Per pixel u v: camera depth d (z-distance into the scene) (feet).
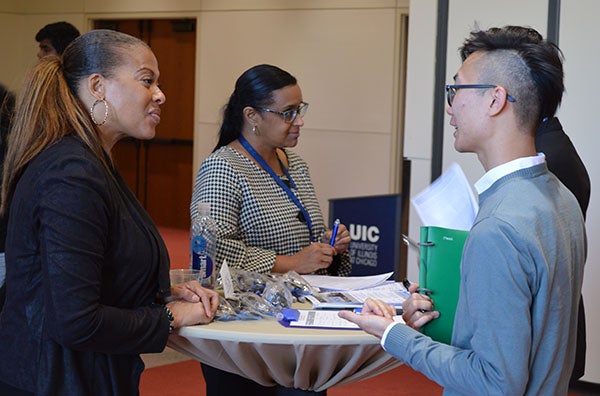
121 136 6.81
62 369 6.25
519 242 5.09
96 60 6.51
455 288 6.11
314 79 26.68
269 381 7.82
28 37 33.45
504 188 5.37
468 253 5.29
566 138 9.98
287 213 9.55
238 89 9.67
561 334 5.36
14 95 9.00
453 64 15.23
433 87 15.47
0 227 8.84
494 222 5.17
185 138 30.81
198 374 14.76
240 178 9.29
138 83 6.61
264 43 27.66
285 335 6.87
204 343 7.06
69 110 6.41
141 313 6.51
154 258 6.66
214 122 29.07
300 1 26.76
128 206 6.60
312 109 26.78
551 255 5.22
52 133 6.33
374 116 25.62
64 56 6.63
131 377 6.64
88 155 6.26
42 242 6.05
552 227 5.28
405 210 25.58
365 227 13.57
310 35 26.66
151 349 6.59
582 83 13.75
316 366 7.41
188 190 31.01
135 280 6.53
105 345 6.23
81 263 6.00
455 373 5.31
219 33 28.63
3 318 6.48
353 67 25.88
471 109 5.52
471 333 5.32
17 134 6.48
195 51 29.99
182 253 26.16
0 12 33.04
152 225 6.81
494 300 5.08
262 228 9.33
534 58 5.37
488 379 5.10
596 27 13.60
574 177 9.77
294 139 9.74
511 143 5.46
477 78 5.50
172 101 30.91
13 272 6.35
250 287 8.26
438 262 6.17
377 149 25.63
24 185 6.25
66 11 32.32
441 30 15.30
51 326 6.04
